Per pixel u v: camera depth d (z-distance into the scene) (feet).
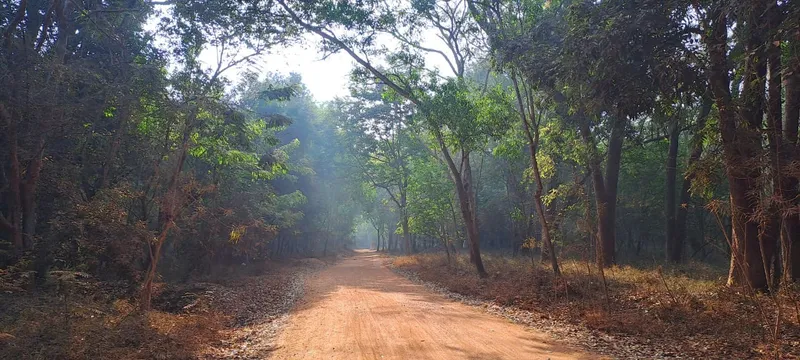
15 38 49.47
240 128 58.13
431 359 26.17
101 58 64.39
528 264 75.61
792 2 31.89
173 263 82.74
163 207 48.55
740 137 35.06
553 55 47.93
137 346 29.50
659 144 97.04
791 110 41.24
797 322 30.83
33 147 48.21
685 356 27.14
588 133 67.46
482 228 158.20
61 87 50.29
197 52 53.16
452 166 73.00
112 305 40.32
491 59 58.59
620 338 31.96
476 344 29.76
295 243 178.91
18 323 29.66
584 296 46.60
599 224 70.23
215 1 51.31
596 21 39.99
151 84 51.47
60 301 34.55
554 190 66.69
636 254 121.29
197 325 36.42
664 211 107.65
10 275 38.29
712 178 38.83
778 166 26.27
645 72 38.40
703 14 37.01
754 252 41.19
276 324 40.55
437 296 56.95
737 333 30.76
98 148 57.00
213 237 76.48
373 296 56.49
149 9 57.77
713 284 47.26
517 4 57.41
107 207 46.98
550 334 33.30
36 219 58.65
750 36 34.45
